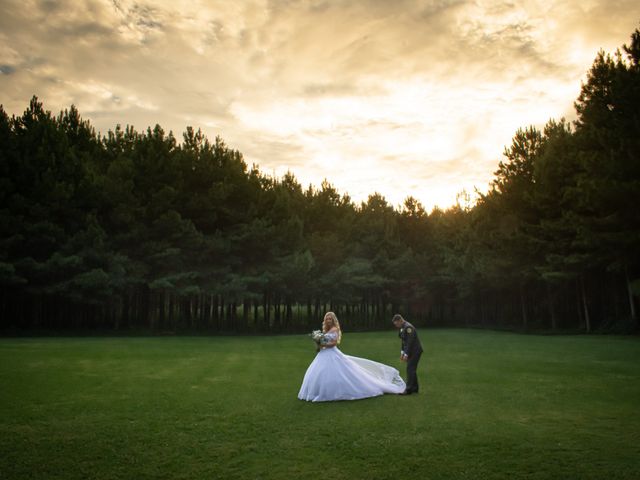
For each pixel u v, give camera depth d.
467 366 16.25
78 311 44.06
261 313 81.06
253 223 47.16
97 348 22.69
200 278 44.06
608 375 13.90
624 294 39.16
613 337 31.08
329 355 10.59
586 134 33.97
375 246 62.53
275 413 9.06
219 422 8.38
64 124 46.31
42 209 36.91
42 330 39.31
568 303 47.75
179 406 9.70
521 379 13.23
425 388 11.80
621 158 29.31
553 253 40.84
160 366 16.30
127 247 41.56
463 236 59.03
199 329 48.31
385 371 11.84
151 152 44.34
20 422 8.37
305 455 6.58
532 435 7.46
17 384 12.20
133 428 7.98
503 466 6.09
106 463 6.31
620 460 6.29
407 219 72.88
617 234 29.69
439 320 67.25
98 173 43.22
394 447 6.89
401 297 64.56
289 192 61.56
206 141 49.75
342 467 6.11
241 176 49.09
